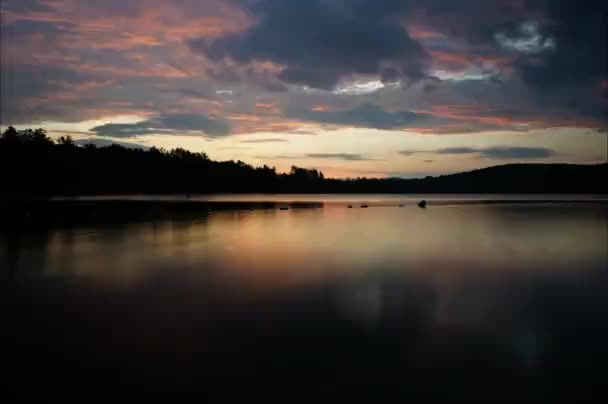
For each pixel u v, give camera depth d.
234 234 28.05
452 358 8.16
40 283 13.98
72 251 20.42
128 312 10.89
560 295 12.75
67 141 130.38
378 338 9.15
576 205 75.06
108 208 54.25
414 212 54.59
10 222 34.38
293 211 54.09
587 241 25.09
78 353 8.29
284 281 14.41
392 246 22.91
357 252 20.72
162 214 45.28
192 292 12.95
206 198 103.56
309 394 6.80
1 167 105.56
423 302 11.90
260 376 7.36
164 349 8.52
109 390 6.86
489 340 9.07
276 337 9.18
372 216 46.66
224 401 6.55
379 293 12.95
